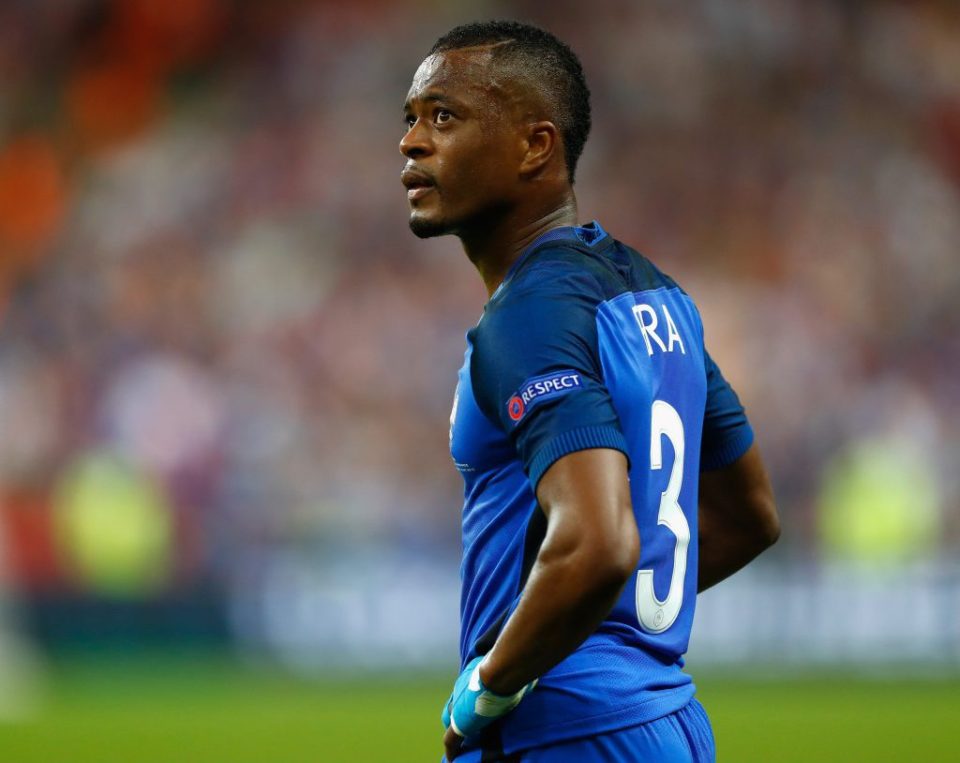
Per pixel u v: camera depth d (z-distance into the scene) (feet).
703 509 34.55
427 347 215.92
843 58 268.00
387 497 186.39
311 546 165.58
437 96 30.94
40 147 250.16
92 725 122.11
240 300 224.53
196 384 205.46
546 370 27.66
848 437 207.92
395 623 163.12
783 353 222.28
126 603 161.79
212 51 262.47
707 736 30.89
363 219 237.86
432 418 210.38
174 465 191.01
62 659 159.43
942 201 255.29
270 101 255.09
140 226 236.43
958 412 222.69
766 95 261.03
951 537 192.44
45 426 195.93
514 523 29.35
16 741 112.78
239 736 114.73
